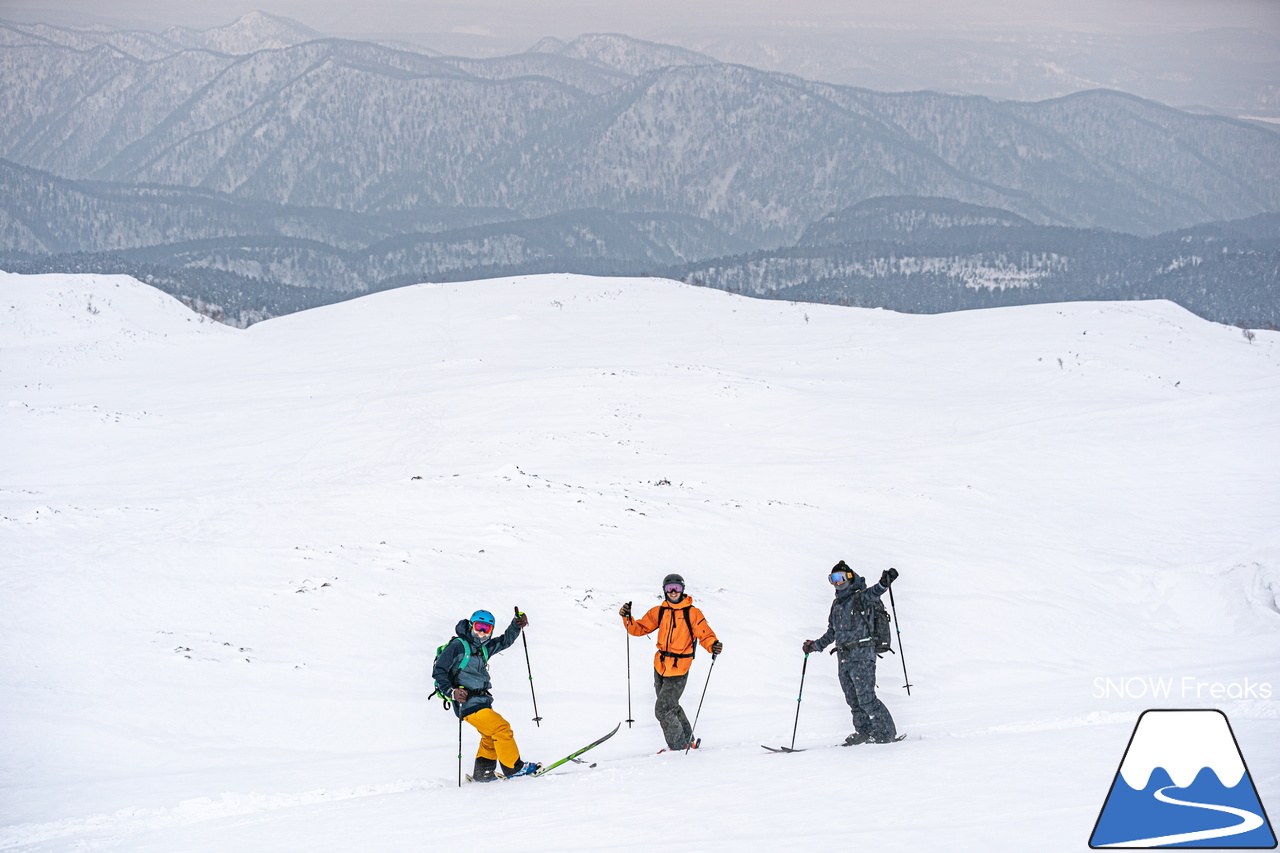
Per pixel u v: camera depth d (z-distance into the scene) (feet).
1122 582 65.77
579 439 123.13
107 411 144.15
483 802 24.07
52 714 34.53
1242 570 60.85
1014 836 15.16
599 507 72.28
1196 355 207.21
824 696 42.11
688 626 31.45
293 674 40.32
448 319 255.50
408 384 169.27
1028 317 242.58
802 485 98.84
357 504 70.38
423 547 59.41
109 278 264.72
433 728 36.83
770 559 64.59
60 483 101.71
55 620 43.80
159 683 38.14
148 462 113.91
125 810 25.85
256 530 62.28
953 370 191.11
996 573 65.98
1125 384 175.32
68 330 228.02
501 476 81.41
